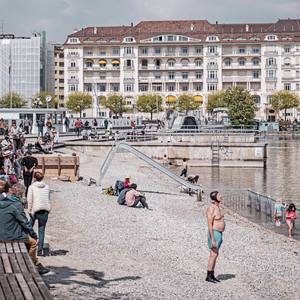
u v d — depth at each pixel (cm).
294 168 7312
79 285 1464
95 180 4294
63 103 19012
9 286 1012
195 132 8531
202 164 7594
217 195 1623
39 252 1733
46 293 981
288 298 1538
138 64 17088
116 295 1402
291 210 3053
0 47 17550
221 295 1504
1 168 2419
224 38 16925
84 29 17650
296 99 16312
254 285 1650
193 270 1780
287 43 16775
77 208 2922
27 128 7512
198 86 17050
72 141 7356
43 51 18275
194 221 2889
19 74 17588
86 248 1980
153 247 2100
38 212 1659
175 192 4306
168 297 1430
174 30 17288
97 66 17225
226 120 13425
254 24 17538
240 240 2412
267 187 5425
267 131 14550
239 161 7531
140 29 17400
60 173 4169
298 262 2020
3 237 1284
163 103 16962
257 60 16950
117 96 16325
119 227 2469
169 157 7644
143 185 4644
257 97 16975
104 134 8250
